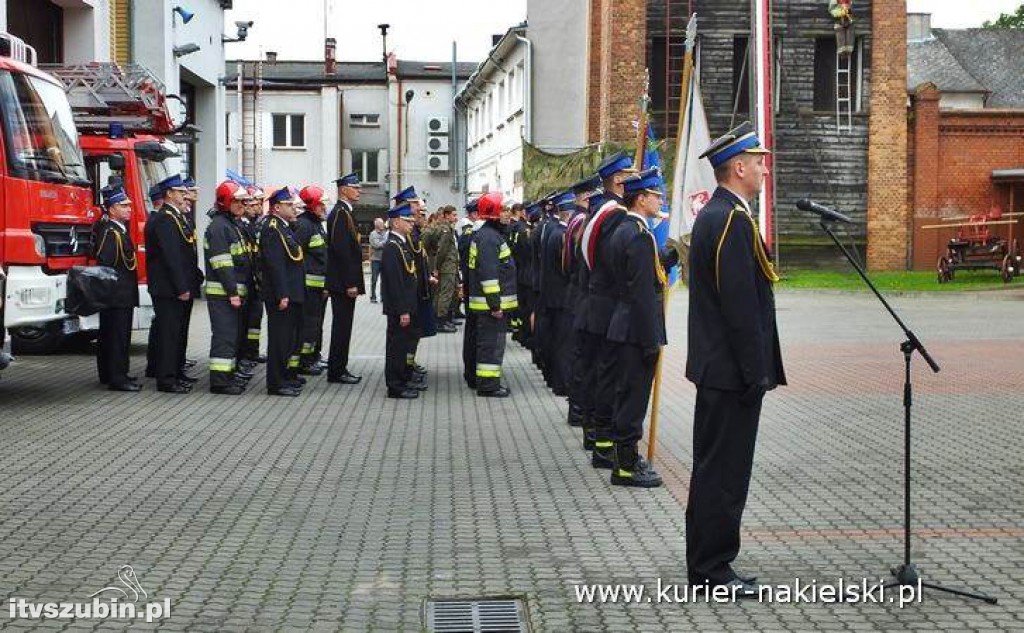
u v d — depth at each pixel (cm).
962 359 1778
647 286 902
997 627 595
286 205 1438
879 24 3822
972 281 3516
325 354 1980
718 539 649
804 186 3850
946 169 3888
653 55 3762
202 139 3462
